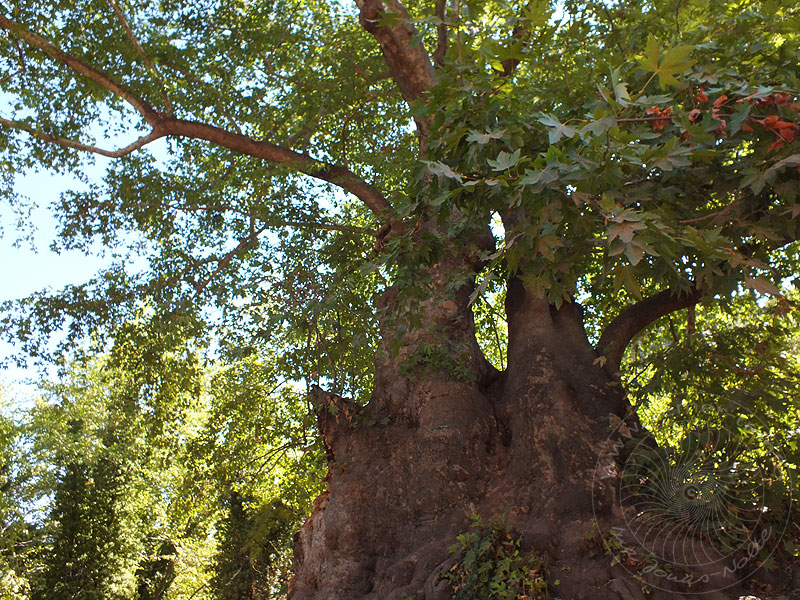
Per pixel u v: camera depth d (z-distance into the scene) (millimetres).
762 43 6434
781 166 4723
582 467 9047
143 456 27328
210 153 17438
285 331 13125
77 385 29484
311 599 9578
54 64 16469
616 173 4617
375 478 10109
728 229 6469
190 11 16078
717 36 7102
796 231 6562
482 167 5988
